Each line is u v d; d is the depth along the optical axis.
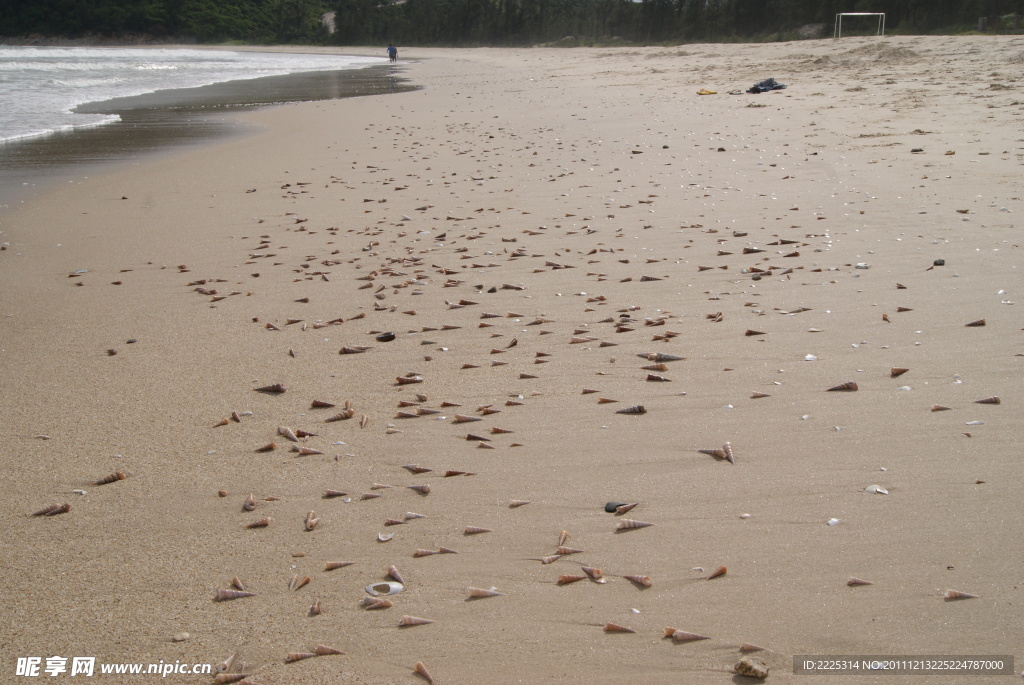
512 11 98.69
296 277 7.72
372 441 4.50
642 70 37.41
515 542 3.53
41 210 10.82
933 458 4.00
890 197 9.73
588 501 3.81
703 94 24.17
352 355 5.79
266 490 4.04
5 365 5.71
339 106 25.97
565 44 83.38
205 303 7.05
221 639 2.98
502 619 3.04
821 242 8.09
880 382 4.92
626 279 7.24
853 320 5.98
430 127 19.41
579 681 2.72
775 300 6.52
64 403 5.08
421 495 3.95
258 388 5.24
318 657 2.87
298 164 14.29
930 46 28.86
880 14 49.22
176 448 4.48
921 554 3.26
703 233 8.66
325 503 3.91
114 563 3.47
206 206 11.02
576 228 9.12
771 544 3.40
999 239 7.80
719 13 68.75
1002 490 3.67
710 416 4.61
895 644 2.79
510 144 15.83
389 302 6.90
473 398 5.00
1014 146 12.32
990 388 4.73
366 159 14.66
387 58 79.50
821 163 12.05
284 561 3.45
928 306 6.17
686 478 3.97
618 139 15.67
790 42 45.75
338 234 9.34
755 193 10.38
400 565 3.39
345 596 3.21
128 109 25.50
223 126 20.56
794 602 3.03
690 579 3.20
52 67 52.72
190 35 115.00
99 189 12.23
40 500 3.98
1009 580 3.07
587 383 5.14
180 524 3.75
